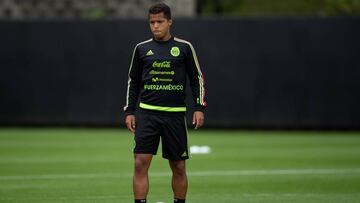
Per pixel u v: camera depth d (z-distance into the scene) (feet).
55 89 254.68
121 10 283.59
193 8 284.61
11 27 254.06
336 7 315.17
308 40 247.91
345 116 248.52
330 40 247.09
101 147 200.03
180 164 98.99
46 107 255.29
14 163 166.81
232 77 249.75
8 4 282.56
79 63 253.03
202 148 196.54
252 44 248.52
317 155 184.03
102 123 253.44
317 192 127.75
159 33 96.89
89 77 253.03
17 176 146.51
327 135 237.66
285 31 247.91
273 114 249.96
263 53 248.52
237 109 250.57
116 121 252.83
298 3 337.52
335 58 247.50
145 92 97.66
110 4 283.79
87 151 190.80
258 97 249.96
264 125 250.57
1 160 172.24
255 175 148.77
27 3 283.59
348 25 246.47
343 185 135.64
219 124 251.19
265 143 213.25
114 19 250.78
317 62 247.91
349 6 313.53
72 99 254.27
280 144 210.79
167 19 97.40
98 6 284.00
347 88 247.91
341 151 193.26
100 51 251.80
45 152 188.55
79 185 134.82
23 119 255.91
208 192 127.65
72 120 254.68
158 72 97.25
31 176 146.61
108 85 252.21
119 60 251.19
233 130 253.44
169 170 154.71
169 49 97.55
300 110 249.34
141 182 96.63
